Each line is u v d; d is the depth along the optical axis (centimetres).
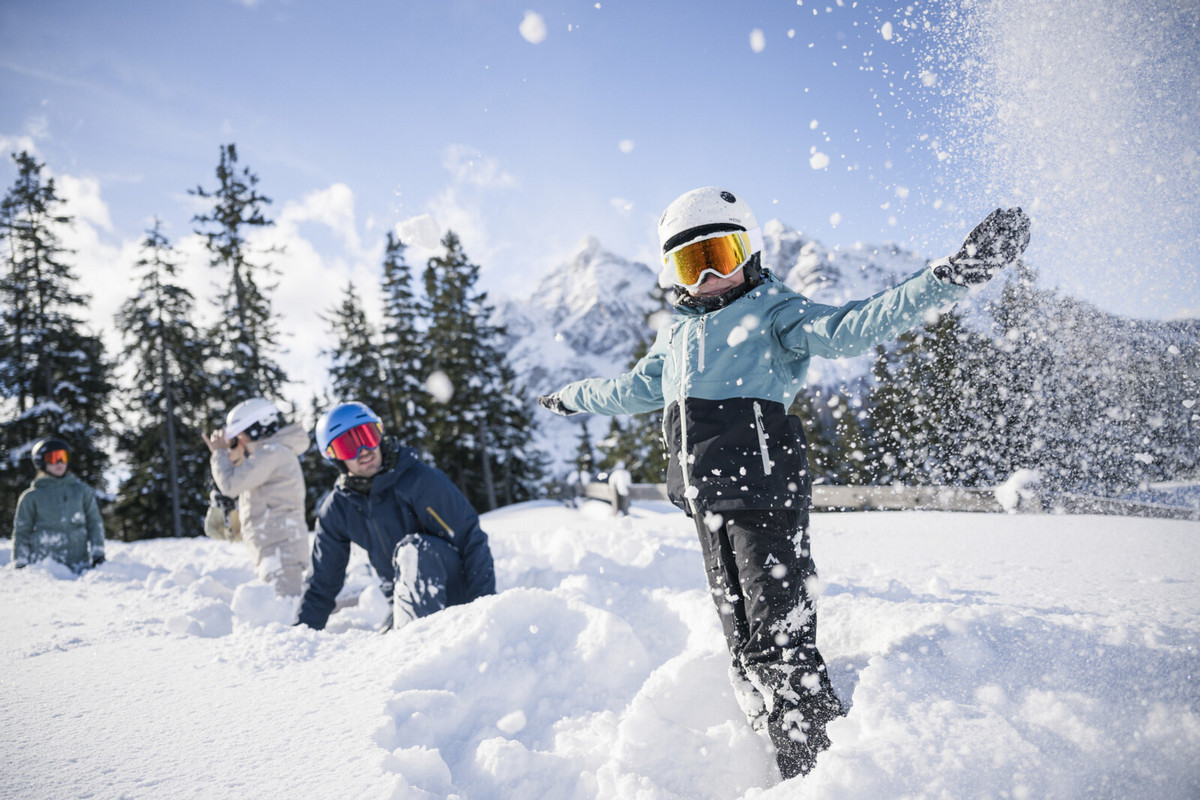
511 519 1078
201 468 2783
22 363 2545
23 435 2483
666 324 217
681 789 164
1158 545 372
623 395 235
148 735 180
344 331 3070
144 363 2673
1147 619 209
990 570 344
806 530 185
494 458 3133
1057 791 138
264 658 242
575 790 165
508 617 246
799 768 160
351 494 340
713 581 191
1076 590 279
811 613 180
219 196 2745
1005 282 255
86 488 673
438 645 228
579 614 251
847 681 194
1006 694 163
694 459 186
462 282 3103
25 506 638
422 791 149
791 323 185
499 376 3170
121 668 242
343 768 156
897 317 157
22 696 216
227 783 152
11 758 169
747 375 187
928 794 137
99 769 161
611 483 982
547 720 210
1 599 437
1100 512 359
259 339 2827
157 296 2695
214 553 736
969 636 185
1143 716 149
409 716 190
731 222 195
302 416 2855
